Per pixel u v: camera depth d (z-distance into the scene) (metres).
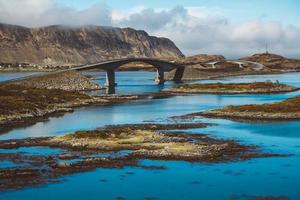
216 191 49.97
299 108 115.88
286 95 186.12
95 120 110.56
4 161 63.38
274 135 85.00
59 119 113.06
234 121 105.31
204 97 179.62
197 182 53.25
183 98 175.00
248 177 55.06
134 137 79.19
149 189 50.94
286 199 47.28
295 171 57.66
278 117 108.88
